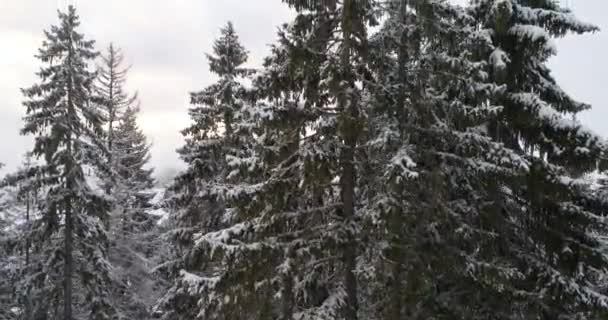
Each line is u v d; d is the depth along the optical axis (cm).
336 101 1127
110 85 3538
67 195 2112
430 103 1131
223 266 1184
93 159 2194
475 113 1127
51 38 2130
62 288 2208
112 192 2992
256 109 1092
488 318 1209
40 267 2258
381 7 1144
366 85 1148
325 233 1102
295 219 1173
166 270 2188
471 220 1230
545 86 1408
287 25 1166
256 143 1155
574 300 1216
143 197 3325
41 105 2088
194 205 2094
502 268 1112
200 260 1866
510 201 1339
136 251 3094
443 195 1167
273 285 1159
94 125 2195
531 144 1354
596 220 1298
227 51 2162
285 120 1118
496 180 1201
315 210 1162
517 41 1365
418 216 1105
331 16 1177
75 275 2353
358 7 1100
